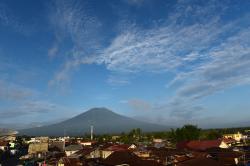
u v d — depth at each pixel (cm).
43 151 9769
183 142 9125
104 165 5388
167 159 6119
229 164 5291
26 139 17350
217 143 8350
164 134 15938
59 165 6450
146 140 14425
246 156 5972
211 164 4603
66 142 13612
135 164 4900
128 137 14488
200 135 12350
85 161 6569
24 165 7481
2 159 9112
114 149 7694
